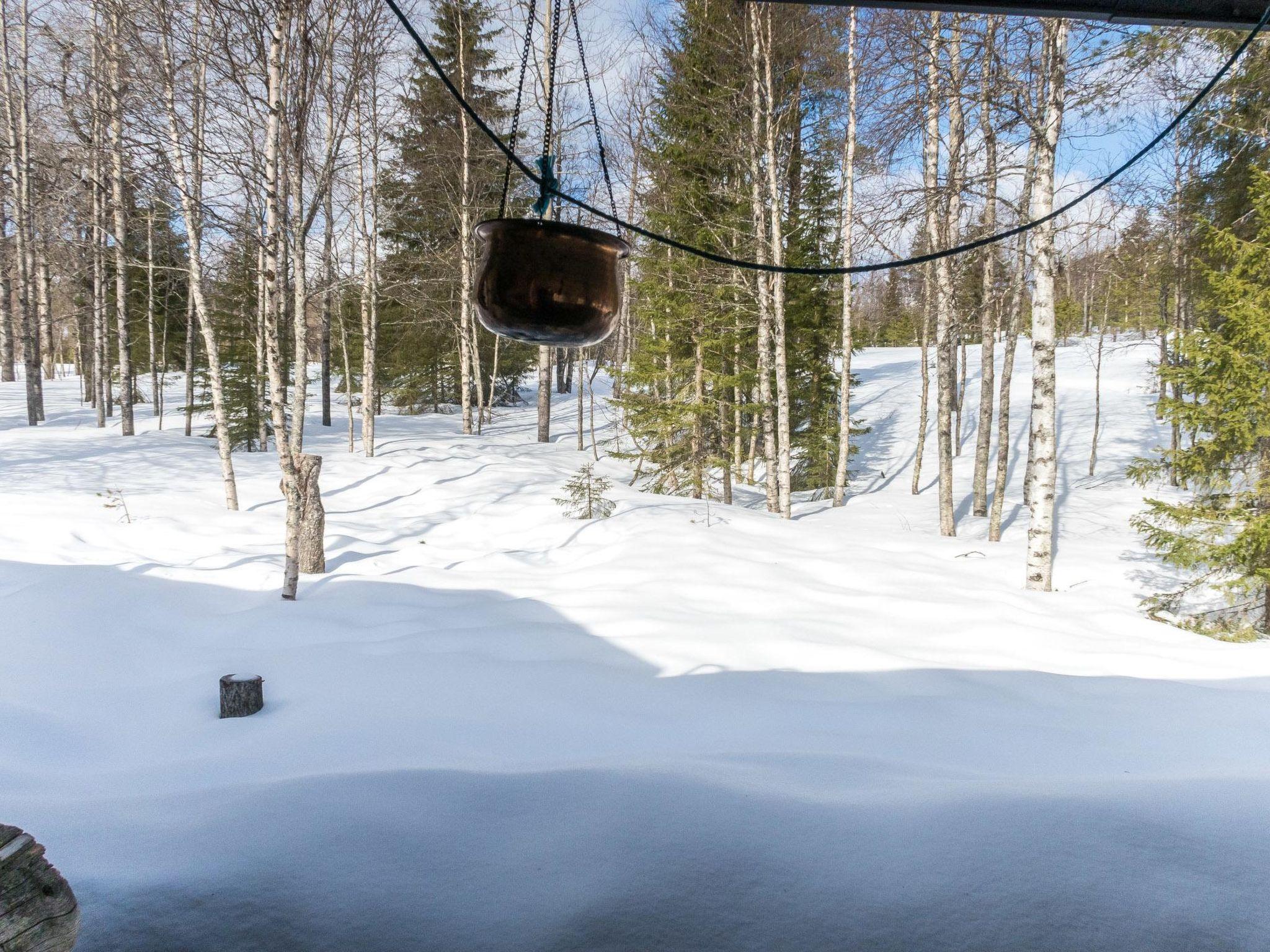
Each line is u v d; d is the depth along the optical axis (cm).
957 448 2544
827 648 724
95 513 1270
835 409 2348
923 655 727
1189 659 740
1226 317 1056
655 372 1814
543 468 1927
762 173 1656
